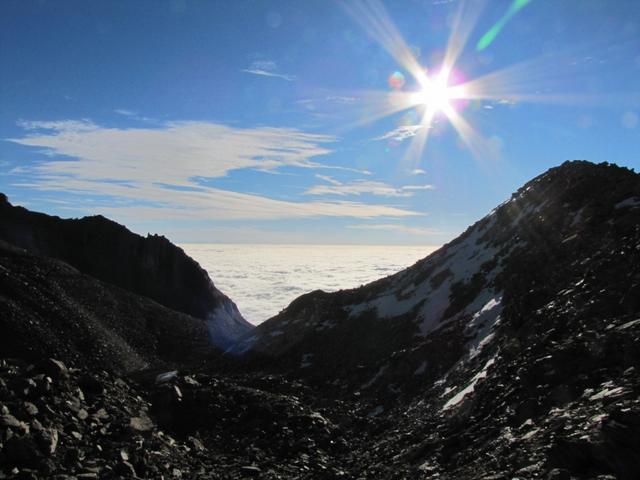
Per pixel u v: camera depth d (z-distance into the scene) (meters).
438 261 46.00
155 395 19.22
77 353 46.59
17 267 58.50
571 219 32.66
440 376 26.83
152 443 13.87
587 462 8.46
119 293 67.00
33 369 13.62
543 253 31.03
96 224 91.19
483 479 9.70
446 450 14.18
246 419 19.98
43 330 47.00
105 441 12.30
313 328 46.72
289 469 16.28
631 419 8.45
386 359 33.28
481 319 29.84
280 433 19.28
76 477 9.92
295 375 39.00
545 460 8.99
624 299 15.71
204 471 13.95
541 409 12.59
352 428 23.17
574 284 21.55
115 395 16.00
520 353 17.84
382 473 15.25
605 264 19.61
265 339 50.97
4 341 43.19
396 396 27.53
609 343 12.91
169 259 92.19
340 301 50.00
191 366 54.22
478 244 43.38
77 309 54.66
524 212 40.50
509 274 32.59
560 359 13.77
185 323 67.12
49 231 87.81
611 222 27.03
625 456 8.08
